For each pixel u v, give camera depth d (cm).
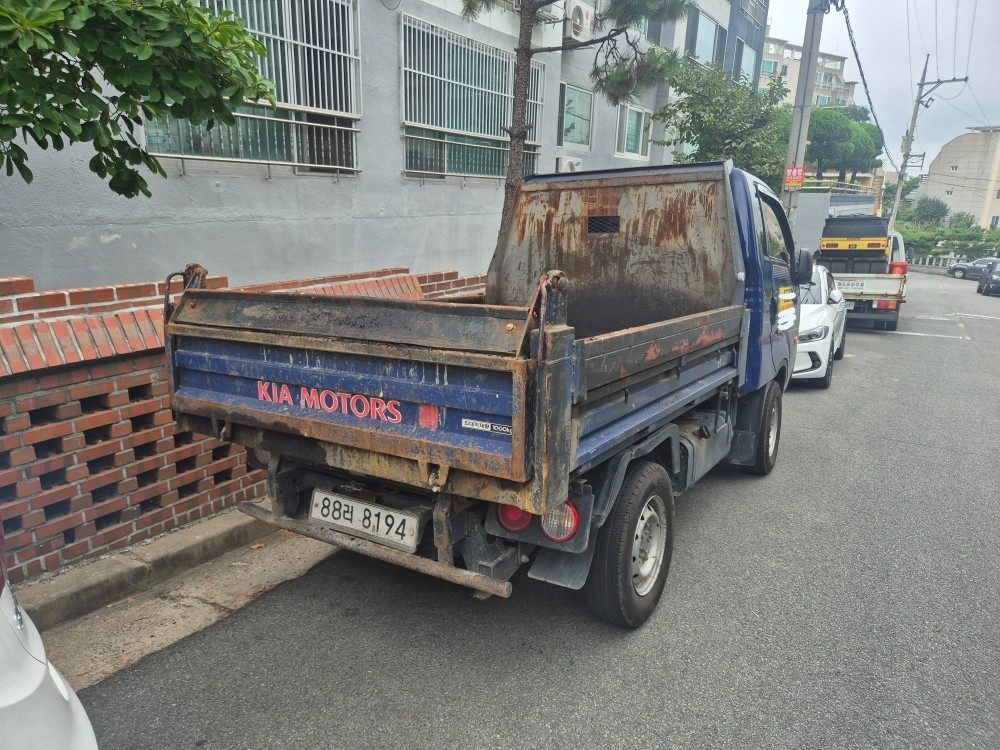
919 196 8181
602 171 477
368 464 276
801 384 959
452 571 274
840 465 603
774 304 521
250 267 670
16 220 489
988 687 300
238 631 325
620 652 319
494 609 352
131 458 368
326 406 281
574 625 340
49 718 154
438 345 245
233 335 300
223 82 295
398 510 295
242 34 286
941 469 596
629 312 478
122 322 356
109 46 256
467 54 917
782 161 1452
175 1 266
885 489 544
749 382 486
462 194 952
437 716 272
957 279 4019
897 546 440
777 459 617
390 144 815
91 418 347
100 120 284
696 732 268
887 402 852
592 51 1280
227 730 261
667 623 345
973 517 490
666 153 1695
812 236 1570
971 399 872
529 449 233
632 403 303
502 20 970
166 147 581
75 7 244
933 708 285
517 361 225
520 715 275
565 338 236
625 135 1513
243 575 377
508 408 233
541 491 234
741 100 1231
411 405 257
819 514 491
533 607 356
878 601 371
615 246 476
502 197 1034
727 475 575
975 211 7656
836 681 301
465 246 975
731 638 333
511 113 1024
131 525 371
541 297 226
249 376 302
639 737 264
